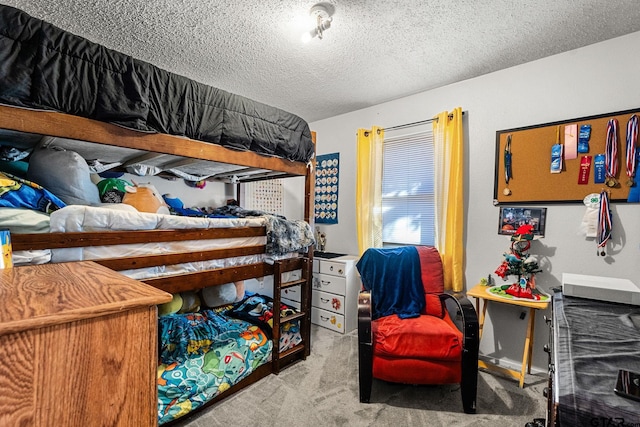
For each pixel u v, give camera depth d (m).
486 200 2.46
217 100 1.79
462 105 2.59
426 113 2.82
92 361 0.56
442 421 1.70
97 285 0.72
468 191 2.55
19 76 1.14
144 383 0.63
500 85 2.40
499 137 2.39
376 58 2.24
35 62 1.18
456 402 1.88
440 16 1.76
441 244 2.62
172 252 1.71
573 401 0.58
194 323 2.02
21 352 0.49
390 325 2.01
